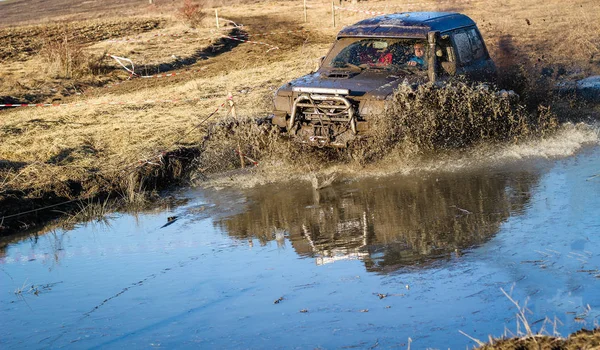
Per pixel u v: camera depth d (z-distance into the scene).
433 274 5.66
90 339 5.12
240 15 47.06
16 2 75.88
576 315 4.61
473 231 6.59
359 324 4.88
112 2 70.56
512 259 5.77
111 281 6.32
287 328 4.93
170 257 6.83
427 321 4.82
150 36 33.91
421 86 9.22
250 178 9.57
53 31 39.94
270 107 13.80
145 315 5.46
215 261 6.57
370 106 9.07
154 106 15.10
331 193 8.48
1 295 6.21
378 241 6.64
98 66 22.67
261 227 7.51
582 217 6.63
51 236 8.02
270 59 23.53
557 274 5.36
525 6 32.59
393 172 9.08
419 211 7.40
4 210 8.56
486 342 4.20
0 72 22.98
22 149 11.45
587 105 12.12
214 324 5.13
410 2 39.47
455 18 10.87
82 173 9.68
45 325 5.46
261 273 6.12
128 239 7.61
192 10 40.16
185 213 8.41
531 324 4.56
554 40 20.39
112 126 12.94
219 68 22.50
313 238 6.95
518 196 7.54
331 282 5.73
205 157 10.32
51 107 16.09
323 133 9.32
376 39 10.39
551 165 8.70
